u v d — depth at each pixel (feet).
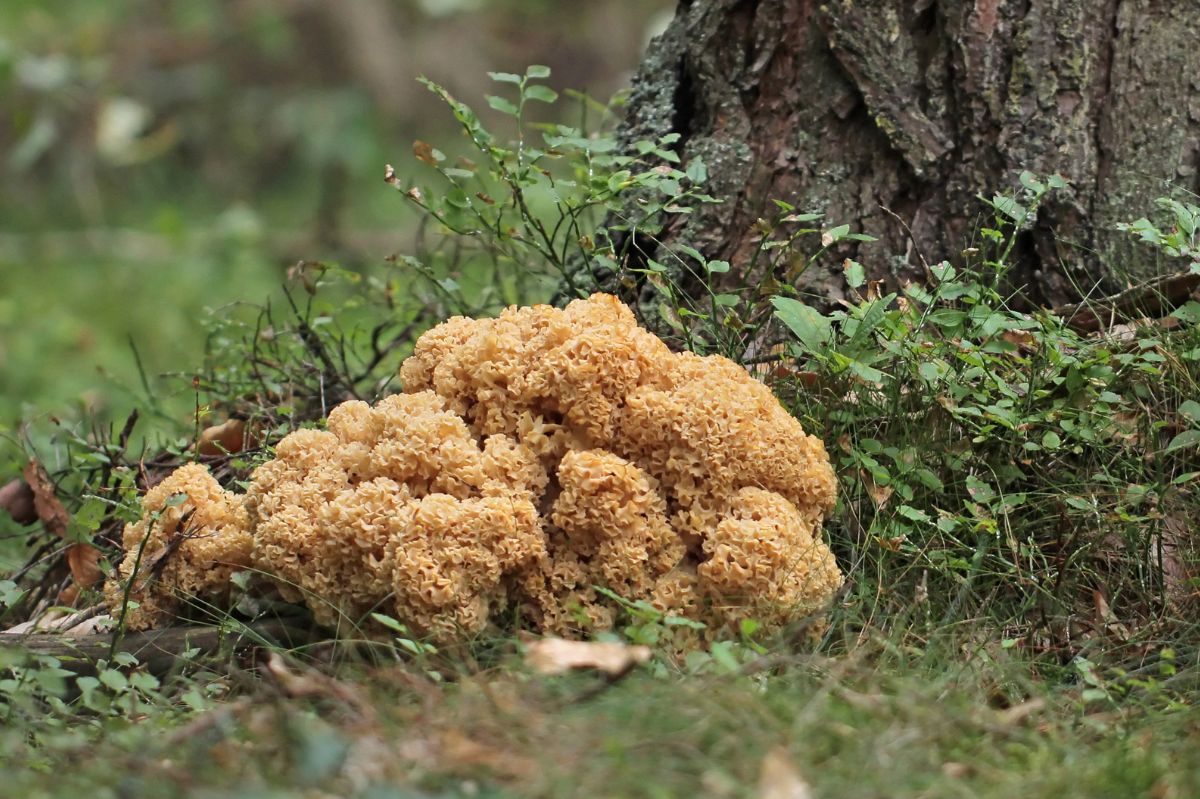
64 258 33.86
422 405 10.52
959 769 8.13
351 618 10.19
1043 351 11.38
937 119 12.84
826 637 10.27
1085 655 10.53
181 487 11.13
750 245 13.32
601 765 7.70
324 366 14.42
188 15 45.68
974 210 12.71
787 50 13.43
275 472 10.62
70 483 15.25
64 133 39.86
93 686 9.46
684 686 8.82
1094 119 12.56
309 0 46.09
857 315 11.33
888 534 11.16
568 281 12.84
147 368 25.61
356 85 45.42
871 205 13.07
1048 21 12.60
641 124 14.02
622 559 10.02
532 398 10.50
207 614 10.99
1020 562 11.18
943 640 10.27
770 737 8.05
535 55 49.42
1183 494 11.30
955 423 11.56
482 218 12.78
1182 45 12.43
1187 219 11.07
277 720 8.43
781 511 10.16
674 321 12.14
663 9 51.72
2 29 40.06
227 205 41.81
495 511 9.84
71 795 7.85
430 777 7.79
